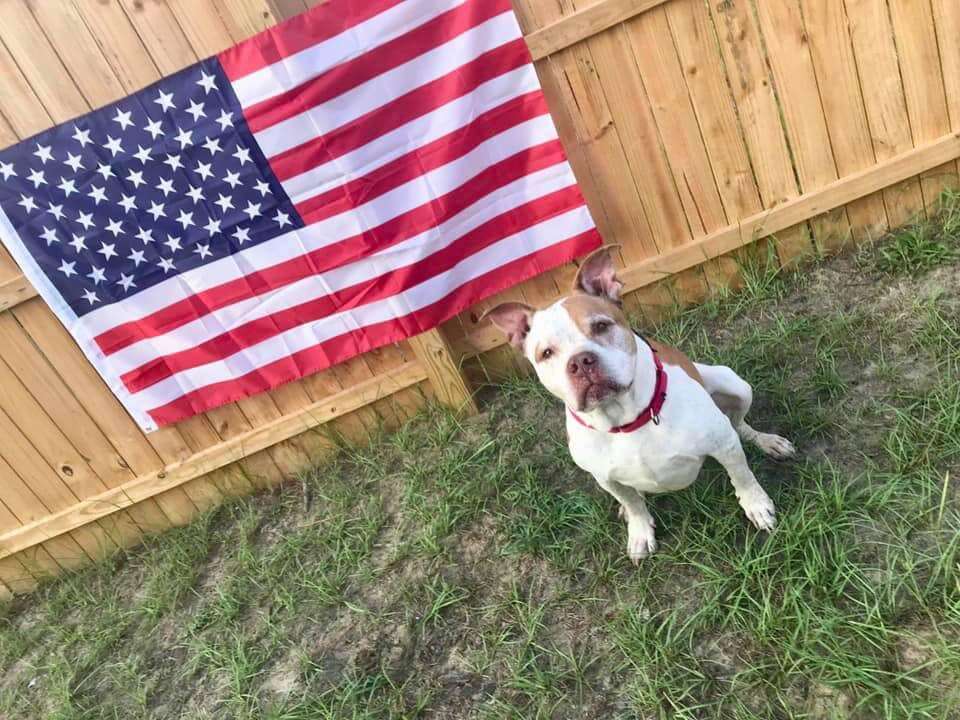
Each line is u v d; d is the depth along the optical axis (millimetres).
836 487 1580
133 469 2477
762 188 2176
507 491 2057
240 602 2117
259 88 1963
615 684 1516
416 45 1954
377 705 1679
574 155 2111
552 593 1762
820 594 1459
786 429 1843
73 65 1942
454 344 2371
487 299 2311
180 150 2027
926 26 1962
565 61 1995
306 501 2416
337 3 1908
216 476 2518
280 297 2221
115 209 2092
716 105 2059
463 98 2004
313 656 1868
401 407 2457
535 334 1485
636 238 2236
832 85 2037
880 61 2006
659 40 1975
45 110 1985
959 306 1918
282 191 2074
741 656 1448
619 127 2080
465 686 1648
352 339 2293
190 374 2328
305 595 2051
